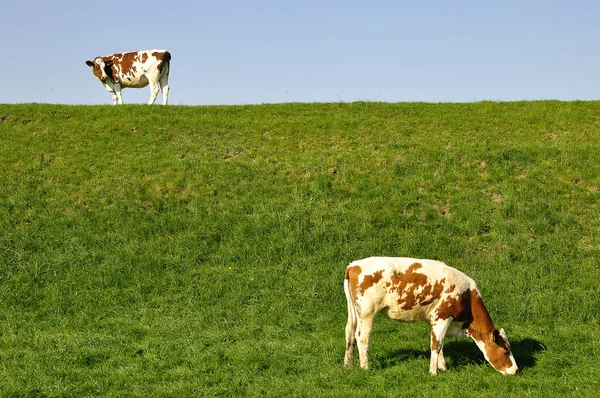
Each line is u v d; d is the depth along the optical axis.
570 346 11.44
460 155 20.78
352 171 20.16
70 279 15.18
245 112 25.94
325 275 15.24
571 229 16.86
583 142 21.98
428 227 17.36
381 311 10.30
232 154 21.83
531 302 13.73
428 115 25.17
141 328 12.85
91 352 11.31
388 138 22.58
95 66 28.25
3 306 14.09
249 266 15.81
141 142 22.52
